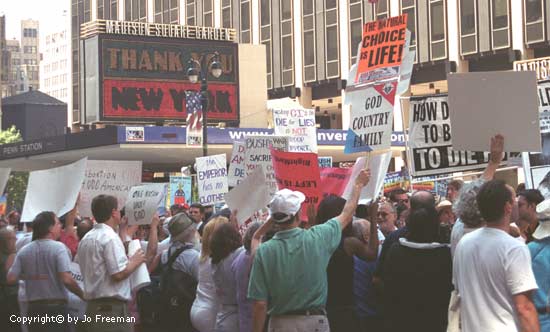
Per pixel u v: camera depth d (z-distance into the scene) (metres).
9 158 54.09
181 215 10.24
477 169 10.59
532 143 7.73
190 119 33.03
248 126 54.56
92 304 8.67
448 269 7.68
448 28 47.53
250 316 8.09
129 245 9.47
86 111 51.47
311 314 6.87
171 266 10.16
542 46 43.53
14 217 18.70
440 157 10.66
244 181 9.34
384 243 8.41
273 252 6.84
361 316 8.84
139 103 50.94
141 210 10.09
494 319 5.83
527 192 8.18
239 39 62.44
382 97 8.77
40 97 98.00
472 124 7.85
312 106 58.75
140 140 43.44
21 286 9.94
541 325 6.77
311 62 56.97
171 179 22.94
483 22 45.81
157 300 10.50
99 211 8.77
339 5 54.78
